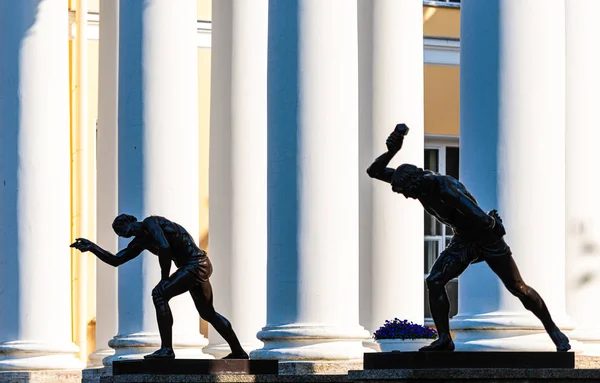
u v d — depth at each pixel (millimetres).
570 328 34656
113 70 50938
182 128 43219
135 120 43125
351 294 39156
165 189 42812
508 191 34500
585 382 29172
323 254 38812
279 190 39188
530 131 34531
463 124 35531
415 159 43906
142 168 42906
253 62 49469
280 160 39219
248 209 48781
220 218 49000
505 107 34594
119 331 43531
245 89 49312
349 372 30250
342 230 39062
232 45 49469
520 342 34281
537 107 34594
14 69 47344
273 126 39469
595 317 40969
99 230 50938
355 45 39719
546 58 34719
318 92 39000
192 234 43219
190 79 43562
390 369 29516
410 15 44281
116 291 50562
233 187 48812
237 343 36625
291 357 38500
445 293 30156
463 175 35375
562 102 35094
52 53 47781
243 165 48938
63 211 47844
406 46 44031
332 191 38906
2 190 47156
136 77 43219
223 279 48656
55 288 47438
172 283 35875
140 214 42844
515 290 30594
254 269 48531
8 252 47062
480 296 34875
